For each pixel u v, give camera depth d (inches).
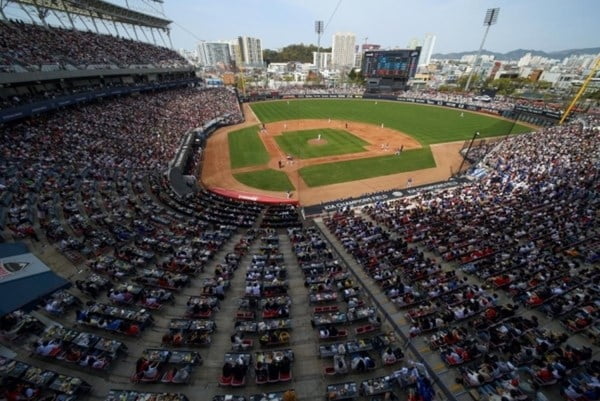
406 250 850.8
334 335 582.9
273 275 756.0
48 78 1696.6
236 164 1850.4
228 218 1096.2
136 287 679.1
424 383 482.3
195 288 728.3
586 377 479.2
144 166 1497.3
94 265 741.3
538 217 994.1
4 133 1376.7
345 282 713.0
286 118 3112.7
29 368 480.1
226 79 5064.0
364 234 962.1
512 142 1893.5
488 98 3531.0
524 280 709.3
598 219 954.7
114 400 450.0
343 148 2148.1
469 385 487.2
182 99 2967.5
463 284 717.9
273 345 572.4
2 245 746.2
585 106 3043.8
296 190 1517.0
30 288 643.5
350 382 497.4
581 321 578.2
